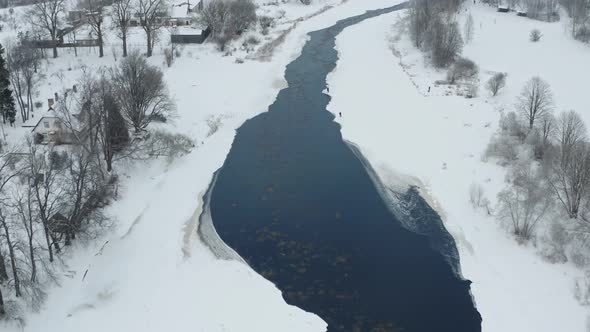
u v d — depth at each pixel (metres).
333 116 112.38
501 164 90.88
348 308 66.12
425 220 81.12
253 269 72.00
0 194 74.31
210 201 85.62
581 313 64.00
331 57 146.12
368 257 74.12
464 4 181.00
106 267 71.25
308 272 71.69
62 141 92.50
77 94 108.38
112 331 62.06
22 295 63.47
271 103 118.50
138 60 107.56
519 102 108.56
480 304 66.38
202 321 63.50
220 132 105.62
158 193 87.25
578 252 71.69
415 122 107.56
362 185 89.38
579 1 156.00
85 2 164.25
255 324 63.50
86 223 74.69
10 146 90.56
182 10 167.00
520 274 70.19
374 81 128.75
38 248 68.88
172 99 111.38
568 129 86.69
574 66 125.06
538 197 74.75
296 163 95.62
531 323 63.34
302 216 82.06
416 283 69.75
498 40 146.50
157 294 67.12
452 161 93.62
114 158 89.94
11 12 177.38
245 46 150.75
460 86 123.25
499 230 77.38
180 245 75.69
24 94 111.44
